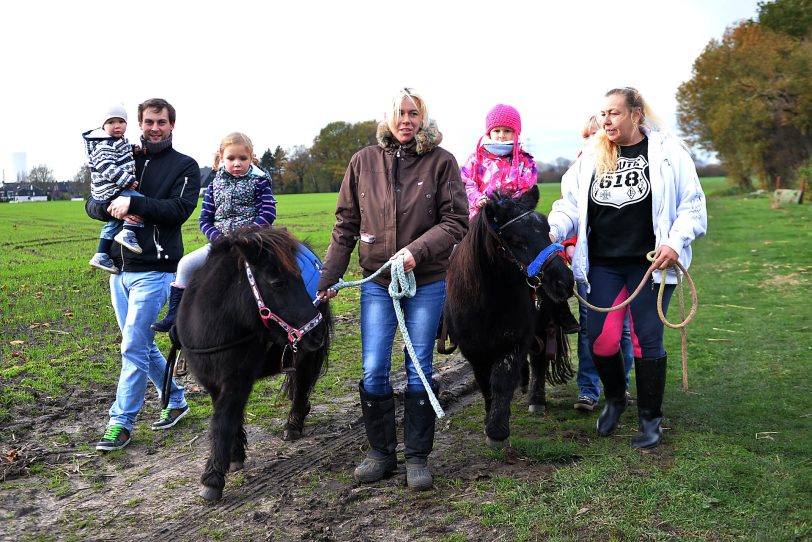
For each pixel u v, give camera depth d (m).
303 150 70.19
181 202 4.73
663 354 4.35
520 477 3.97
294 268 3.73
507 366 4.28
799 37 40.22
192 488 4.01
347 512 3.66
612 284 4.47
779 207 25.31
